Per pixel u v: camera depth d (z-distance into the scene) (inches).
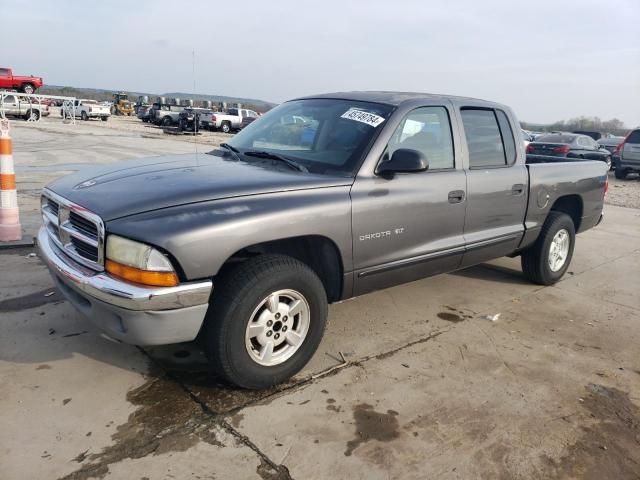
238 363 118.0
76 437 105.1
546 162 232.7
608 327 179.2
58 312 158.9
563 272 221.9
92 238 113.8
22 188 361.1
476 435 115.0
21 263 199.5
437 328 168.9
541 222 203.3
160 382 126.4
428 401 126.6
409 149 142.2
